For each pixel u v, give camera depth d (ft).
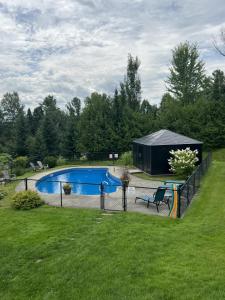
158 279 22.82
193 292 20.84
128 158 109.60
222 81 190.29
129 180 71.87
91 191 68.08
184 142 84.23
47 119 143.02
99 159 131.64
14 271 25.38
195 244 29.53
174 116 138.82
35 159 132.46
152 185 67.82
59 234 33.81
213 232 33.09
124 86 160.45
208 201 48.93
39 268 25.63
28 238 32.91
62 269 25.18
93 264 25.71
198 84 173.47
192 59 171.22
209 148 140.26
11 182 75.61
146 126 133.49
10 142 154.30
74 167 108.37
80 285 22.61
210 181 67.26
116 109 136.98
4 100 270.67
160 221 38.04
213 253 27.22
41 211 44.57
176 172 77.05
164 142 83.51
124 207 44.06
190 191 48.91
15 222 39.22
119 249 28.58
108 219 39.19
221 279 22.39
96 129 131.03
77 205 48.21
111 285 22.33
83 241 31.14
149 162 83.82
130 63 160.45
